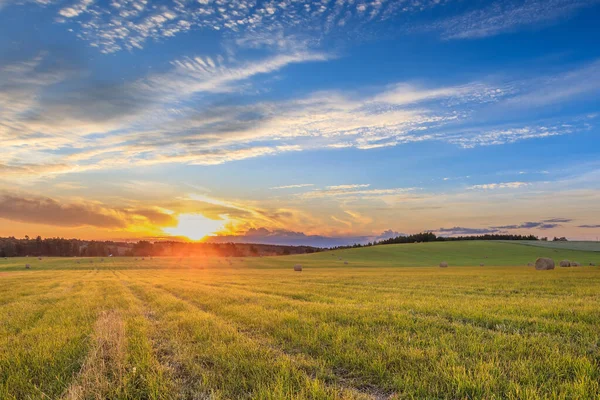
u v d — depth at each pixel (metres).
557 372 6.05
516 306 13.10
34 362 7.15
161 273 60.31
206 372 6.50
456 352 7.22
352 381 6.15
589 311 11.65
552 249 129.75
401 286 24.23
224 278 39.94
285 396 5.18
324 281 30.84
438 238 196.62
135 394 5.62
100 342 8.43
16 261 109.75
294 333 9.20
